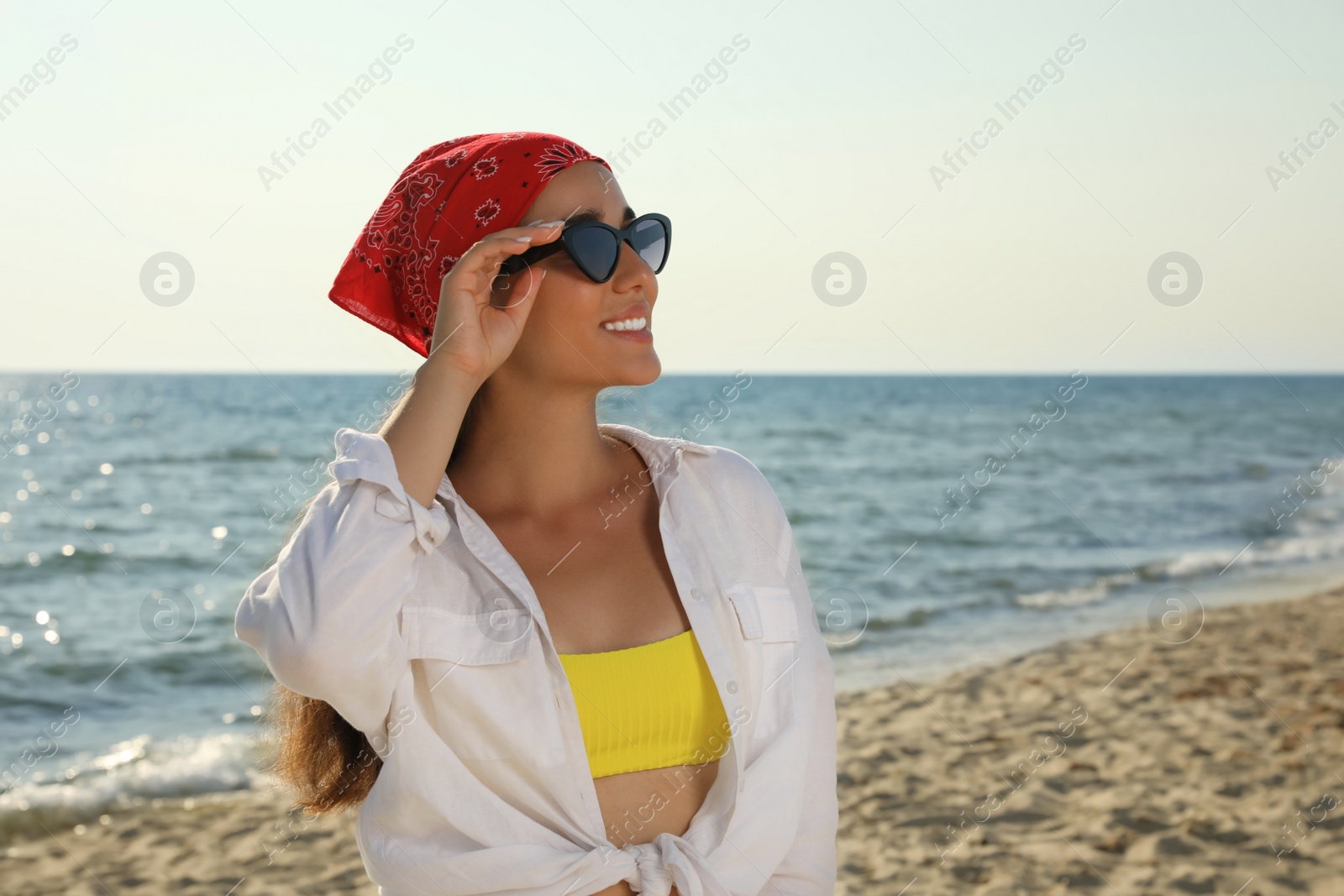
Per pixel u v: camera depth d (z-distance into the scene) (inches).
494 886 56.1
